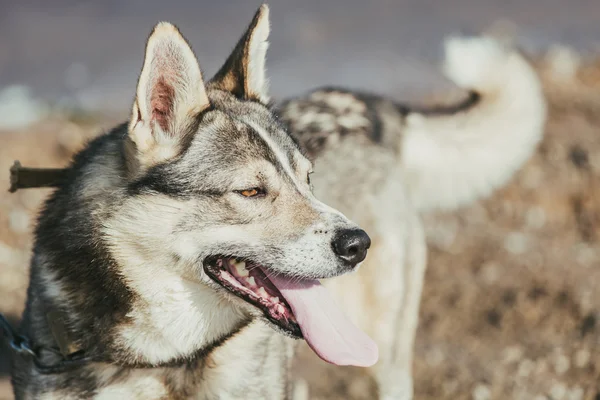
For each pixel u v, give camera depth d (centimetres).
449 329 845
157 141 465
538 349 786
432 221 1068
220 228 462
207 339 475
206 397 480
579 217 1066
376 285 640
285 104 691
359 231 469
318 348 463
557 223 1062
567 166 1140
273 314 468
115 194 464
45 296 471
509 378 746
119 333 461
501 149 745
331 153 644
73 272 462
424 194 749
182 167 464
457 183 749
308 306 479
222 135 473
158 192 459
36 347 473
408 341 677
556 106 1347
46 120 1384
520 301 870
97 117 1409
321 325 472
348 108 689
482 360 782
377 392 673
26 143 1237
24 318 503
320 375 779
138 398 470
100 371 466
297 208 471
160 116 471
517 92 745
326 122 666
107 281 459
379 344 650
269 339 501
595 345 762
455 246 1007
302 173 495
